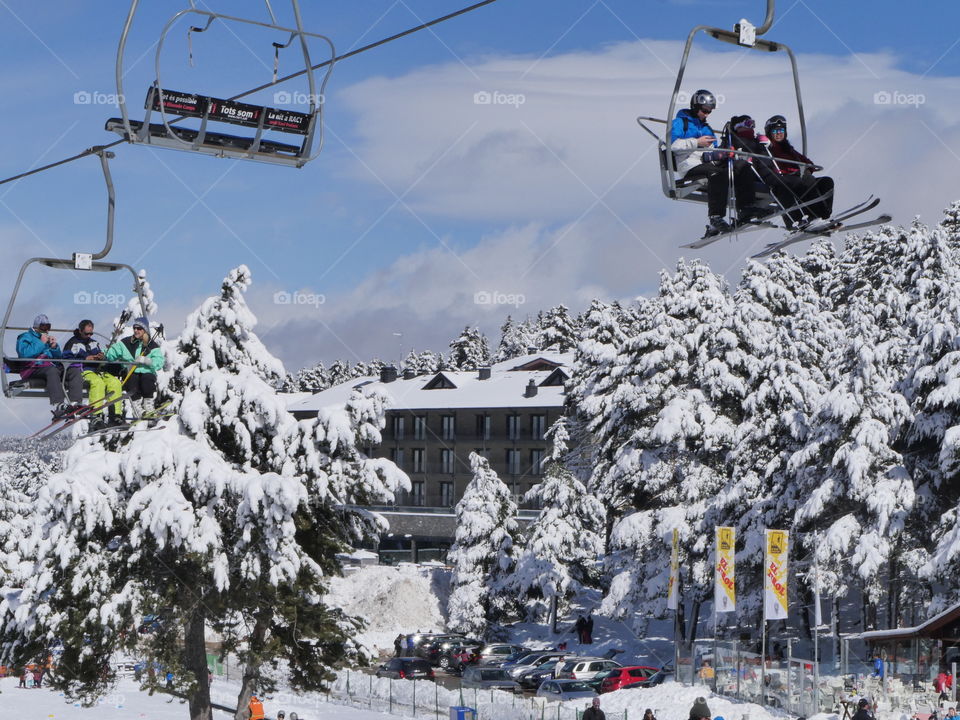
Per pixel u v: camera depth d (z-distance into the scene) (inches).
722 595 1640.0
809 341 2458.2
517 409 4010.8
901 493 1868.8
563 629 2861.7
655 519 2314.2
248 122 506.9
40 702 1876.2
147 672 1204.5
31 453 4101.9
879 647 1638.8
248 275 1272.1
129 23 470.6
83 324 711.1
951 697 1427.2
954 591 1756.9
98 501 1122.0
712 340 2370.8
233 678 2180.1
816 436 1999.3
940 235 2792.8
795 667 1608.0
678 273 2561.5
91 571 1131.9
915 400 1971.0
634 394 2401.6
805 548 2112.5
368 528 1283.2
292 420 1220.5
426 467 4252.0
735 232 514.6
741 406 2290.8
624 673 2018.9
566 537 2691.9
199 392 1195.3
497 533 2819.9
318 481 1201.4
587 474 2982.3
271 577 1140.5
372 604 3218.5
